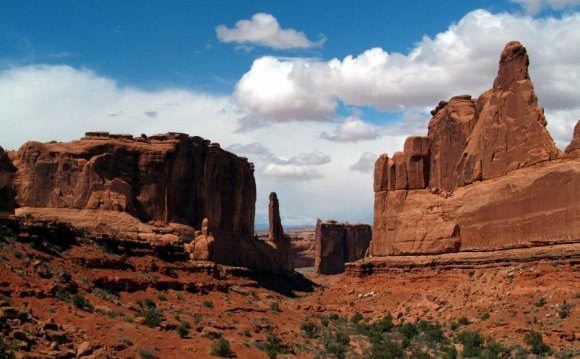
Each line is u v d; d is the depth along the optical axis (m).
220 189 130.12
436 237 96.12
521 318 70.94
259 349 60.62
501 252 85.12
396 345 69.94
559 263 75.19
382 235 106.25
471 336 68.81
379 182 108.25
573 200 76.38
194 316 67.56
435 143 105.75
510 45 90.25
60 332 47.69
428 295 86.94
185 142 118.94
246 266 132.62
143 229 101.62
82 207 104.38
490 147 91.62
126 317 58.12
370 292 97.81
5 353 41.31
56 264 63.81
